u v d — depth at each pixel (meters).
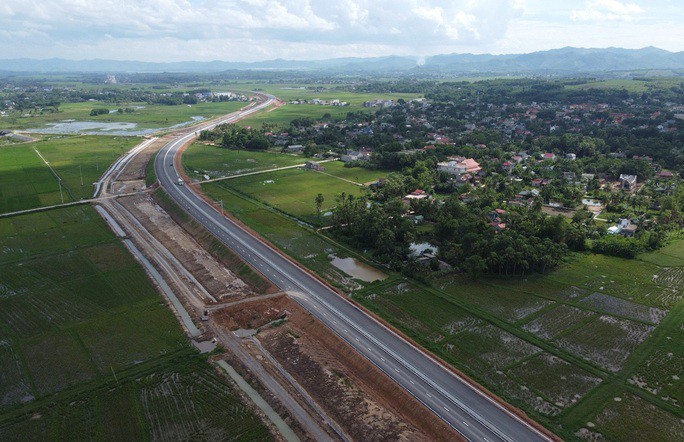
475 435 74.50
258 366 92.00
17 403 80.75
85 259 140.00
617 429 75.19
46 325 104.94
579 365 91.12
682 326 104.31
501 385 86.19
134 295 118.94
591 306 113.81
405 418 79.50
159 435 73.88
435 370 90.06
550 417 78.12
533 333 102.38
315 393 86.00
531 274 130.88
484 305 114.44
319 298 117.00
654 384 85.88
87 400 81.50
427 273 129.75
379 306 113.75
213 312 111.31
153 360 92.75
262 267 134.12
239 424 76.50
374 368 90.25
